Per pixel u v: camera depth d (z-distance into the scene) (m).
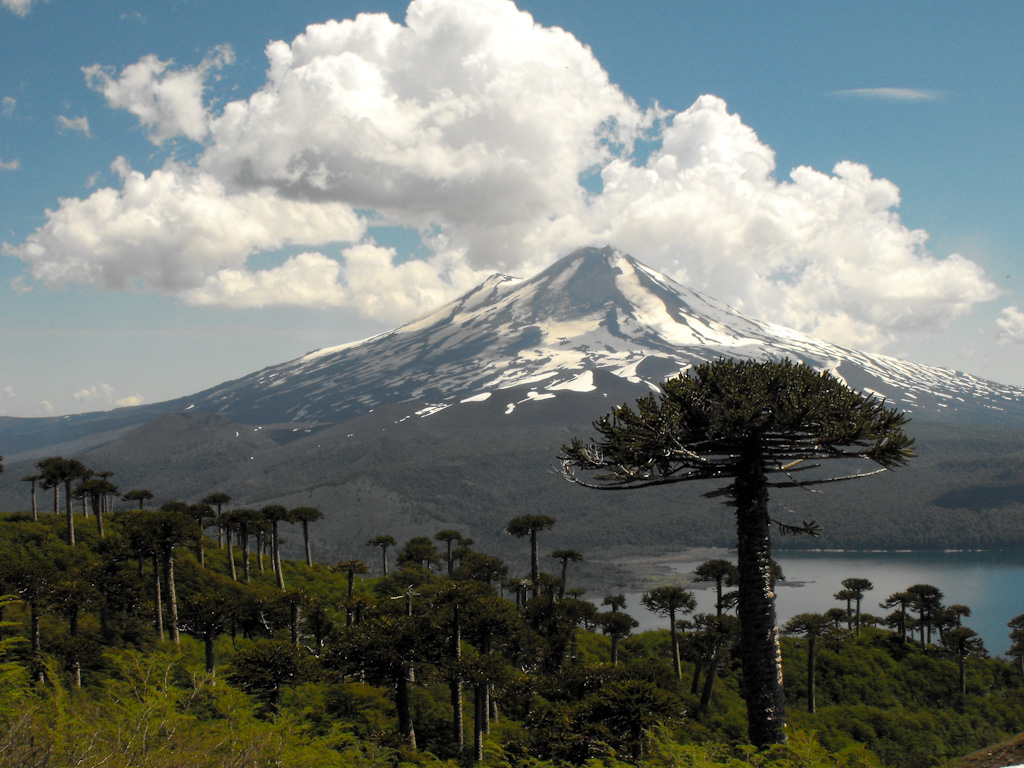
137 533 51.59
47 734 8.91
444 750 39.50
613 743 27.12
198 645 53.97
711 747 13.25
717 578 67.00
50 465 74.31
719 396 17.02
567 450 18.09
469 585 43.41
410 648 38.69
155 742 9.94
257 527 84.00
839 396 16.75
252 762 10.14
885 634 89.56
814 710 63.16
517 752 29.86
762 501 17.12
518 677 44.06
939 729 62.19
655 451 16.92
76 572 53.00
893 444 15.98
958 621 89.50
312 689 40.00
